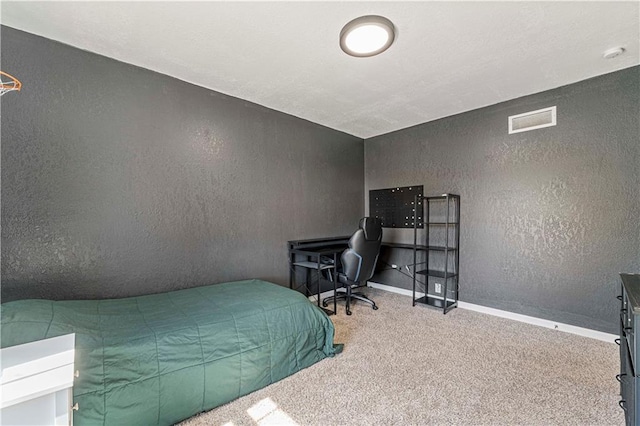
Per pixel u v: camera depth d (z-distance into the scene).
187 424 1.52
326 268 3.37
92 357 1.31
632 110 2.34
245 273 3.06
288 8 1.66
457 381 1.90
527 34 1.91
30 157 1.89
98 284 2.15
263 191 3.23
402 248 4.02
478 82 2.63
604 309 2.47
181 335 1.60
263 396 1.76
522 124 2.95
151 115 2.42
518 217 2.98
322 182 3.93
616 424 1.49
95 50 2.11
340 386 1.86
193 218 2.67
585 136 2.56
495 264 3.15
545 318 2.81
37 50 1.92
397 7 1.66
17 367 0.87
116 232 2.24
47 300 1.79
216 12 1.70
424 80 2.59
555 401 1.68
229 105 2.93
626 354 1.40
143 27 1.84
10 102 1.83
